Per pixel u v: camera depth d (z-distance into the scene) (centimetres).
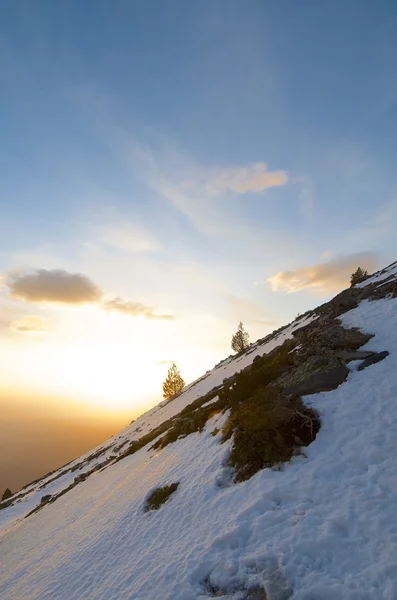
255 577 807
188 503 1371
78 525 2164
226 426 1788
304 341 2430
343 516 864
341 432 1207
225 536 980
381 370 1500
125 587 1050
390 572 679
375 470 979
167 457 2223
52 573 1574
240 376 2092
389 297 2498
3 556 2659
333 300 4153
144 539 1326
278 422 1334
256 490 1138
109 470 3516
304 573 763
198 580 897
